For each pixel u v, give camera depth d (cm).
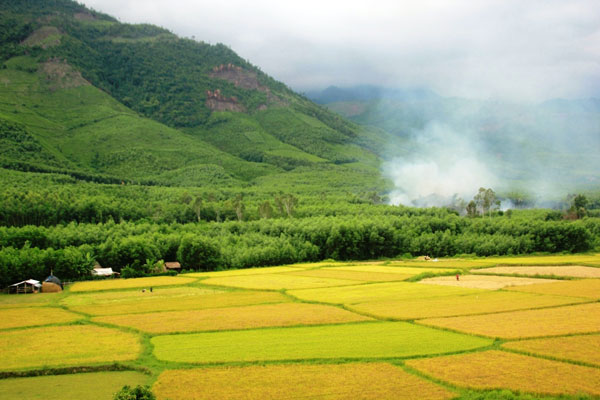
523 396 5738
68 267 17375
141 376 6831
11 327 9631
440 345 7638
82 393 6269
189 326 9338
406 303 10956
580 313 9606
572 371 6462
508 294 11775
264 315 10131
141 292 14112
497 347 7512
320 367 6831
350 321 9406
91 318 10394
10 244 19425
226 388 6172
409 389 6006
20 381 6712
